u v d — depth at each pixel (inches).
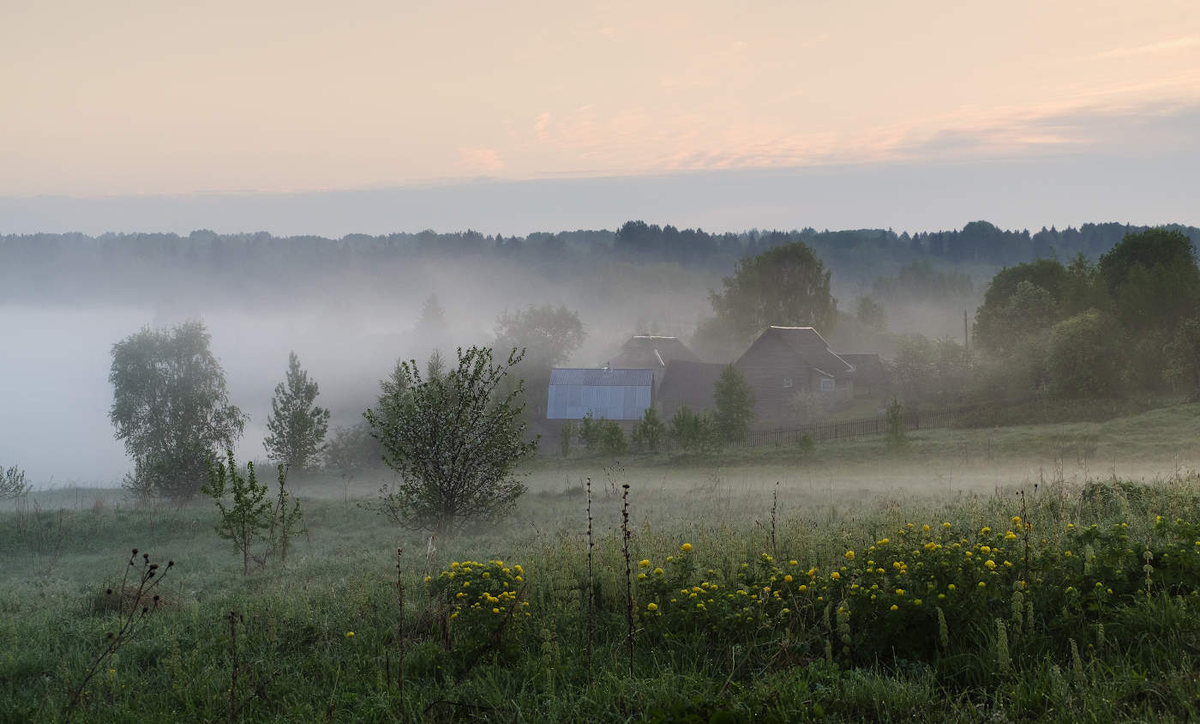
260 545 856.3
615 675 275.0
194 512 1124.5
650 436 2042.3
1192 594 275.0
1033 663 254.4
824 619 289.4
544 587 389.4
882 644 278.1
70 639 396.8
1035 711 228.2
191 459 1378.0
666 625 313.4
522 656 308.2
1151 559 298.0
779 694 238.7
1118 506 471.5
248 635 371.2
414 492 857.5
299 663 328.5
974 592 284.5
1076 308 2454.5
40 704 297.1
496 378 871.1
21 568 769.6
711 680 263.6
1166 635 256.2
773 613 304.8
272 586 560.4
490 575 361.7
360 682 297.4
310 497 1354.6
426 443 844.0
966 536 376.8
